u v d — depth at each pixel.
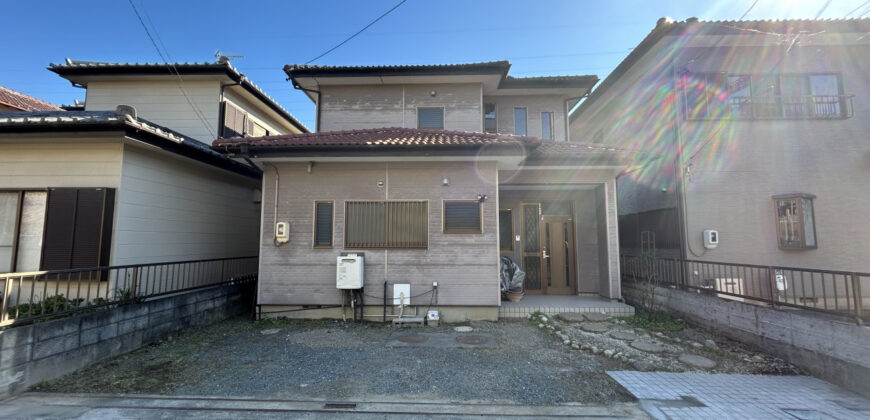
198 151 6.55
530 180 7.29
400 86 8.88
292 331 5.74
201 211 7.30
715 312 5.59
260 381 3.86
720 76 7.42
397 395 3.55
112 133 5.24
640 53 8.07
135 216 5.79
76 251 5.36
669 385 3.78
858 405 3.32
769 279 4.81
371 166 6.53
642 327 6.00
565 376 4.04
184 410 3.23
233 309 7.16
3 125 4.95
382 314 6.30
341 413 3.19
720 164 7.24
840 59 7.39
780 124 7.31
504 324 6.18
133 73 8.29
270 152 6.05
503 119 9.46
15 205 5.55
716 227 7.10
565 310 6.65
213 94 8.55
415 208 6.45
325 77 8.48
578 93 9.44
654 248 7.99
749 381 3.90
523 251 8.19
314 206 6.48
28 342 3.56
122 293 5.01
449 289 6.30
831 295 6.86
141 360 4.46
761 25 6.98
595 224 8.03
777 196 7.02
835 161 7.18
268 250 6.45
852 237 6.97
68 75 8.36
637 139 8.75
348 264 6.08
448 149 6.02
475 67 8.20
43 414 3.10
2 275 3.44
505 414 3.19
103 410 3.20
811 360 4.08
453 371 4.16
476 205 6.43
